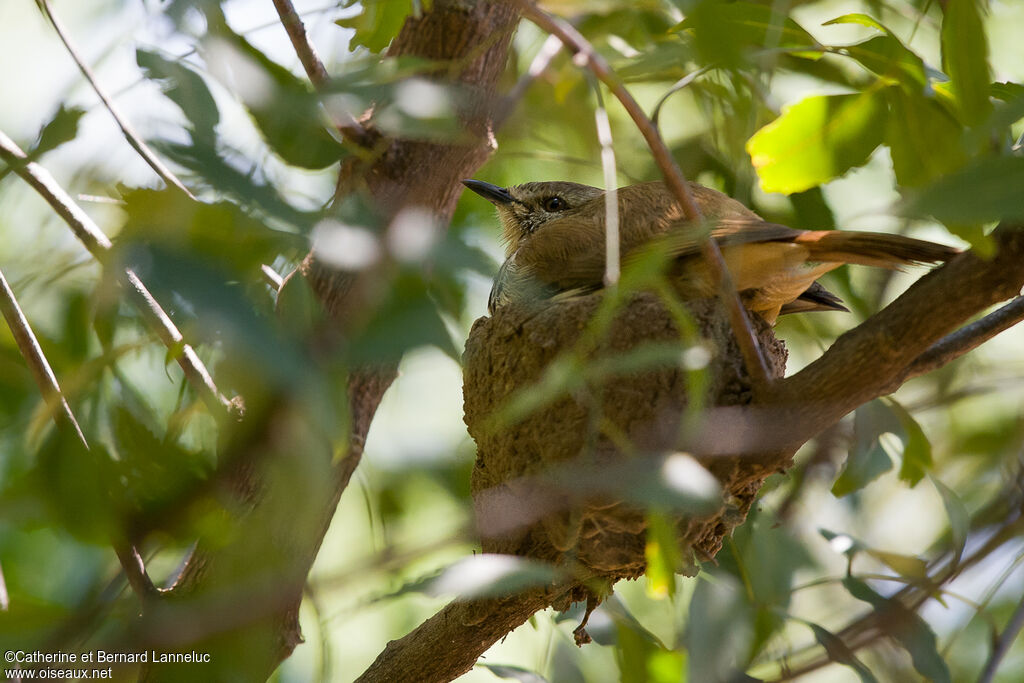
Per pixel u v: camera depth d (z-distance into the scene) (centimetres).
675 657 670
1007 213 322
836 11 988
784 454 571
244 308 280
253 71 349
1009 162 328
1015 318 602
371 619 846
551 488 588
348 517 866
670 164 438
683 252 639
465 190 903
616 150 963
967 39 425
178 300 277
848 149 537
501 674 703
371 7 589
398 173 609
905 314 523
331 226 316
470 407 683
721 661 666
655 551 423
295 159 370
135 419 351
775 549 739
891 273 1006
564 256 705
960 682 893
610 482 411
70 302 573
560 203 877
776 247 629
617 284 435
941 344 602
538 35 962
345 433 315
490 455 648
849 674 925
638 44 782
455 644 652
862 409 766
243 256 290
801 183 549
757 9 460
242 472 336
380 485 657
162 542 336
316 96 362
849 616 936
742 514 605
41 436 347
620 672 675
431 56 701
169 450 337
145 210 289
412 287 313
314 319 312
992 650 732
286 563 341
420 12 635
